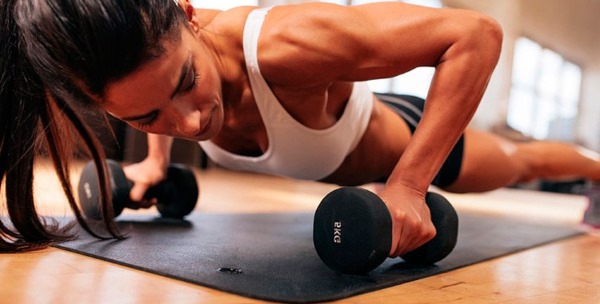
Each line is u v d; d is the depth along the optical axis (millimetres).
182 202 1507
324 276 886
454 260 1132
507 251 1311
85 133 1127
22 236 1051
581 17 7152
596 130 7465
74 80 846
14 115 1019
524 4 6562
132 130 3516
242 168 1396
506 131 6344
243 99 1119
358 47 971
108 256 967
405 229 949
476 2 6012
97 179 1289
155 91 840
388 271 966
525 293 891
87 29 786
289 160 1269
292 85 1062
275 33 1019
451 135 1001
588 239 1709
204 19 1097
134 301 711
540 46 7027
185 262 937
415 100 1591
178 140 4422
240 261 972
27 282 783
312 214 1918
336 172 1419
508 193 4645
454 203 3076
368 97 1354
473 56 987
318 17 982
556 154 1921
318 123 1189
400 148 1477
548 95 7203
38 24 833
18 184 1037
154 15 821
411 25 980
